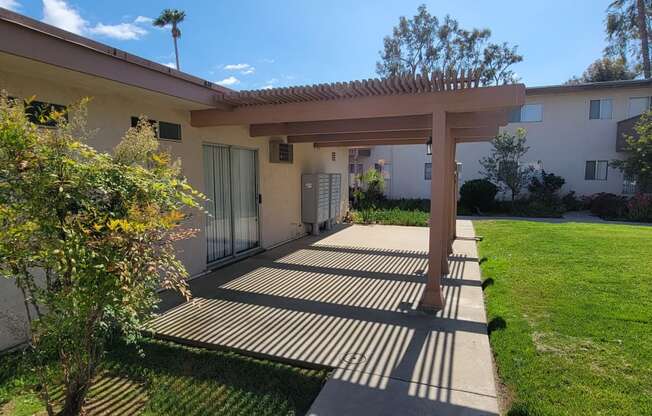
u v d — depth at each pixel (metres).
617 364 3.14
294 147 9.38
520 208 15.48
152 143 2.58
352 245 8.77
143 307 2.51
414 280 5.91
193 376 3.11
